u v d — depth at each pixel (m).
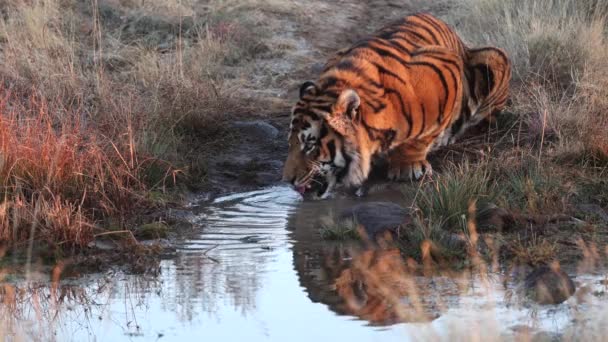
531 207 11.42
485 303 8.75
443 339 7.77
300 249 10.73
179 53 18.14
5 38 18.72
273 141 15.35
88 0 21.12
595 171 12.71
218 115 15.63
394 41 12.81
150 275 9.90
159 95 15.49
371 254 10.48
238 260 10.37
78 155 12.19
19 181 11.70
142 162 12.63
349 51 12.73
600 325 8.09
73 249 10.66
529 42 17.48
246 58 19.50
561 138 13.62
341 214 11.69
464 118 14.38
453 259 10.16
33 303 9.06
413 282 9.47
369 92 12.14
